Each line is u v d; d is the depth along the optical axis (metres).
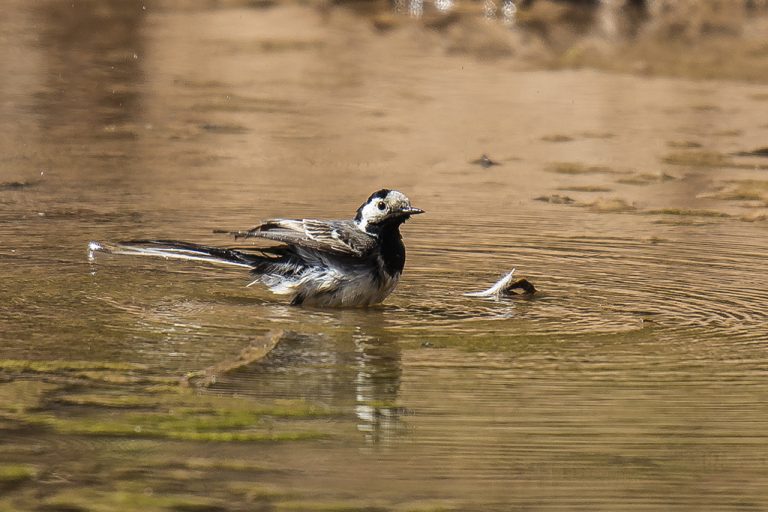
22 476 8.20
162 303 12.56
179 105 26.66
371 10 42.12
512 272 13.25
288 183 19.48
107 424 9.09
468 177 20.45
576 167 21.45
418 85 29.81
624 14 40.78
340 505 7.81
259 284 13.52
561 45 36.25
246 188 18.95
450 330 11.84
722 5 41.75
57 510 7.70
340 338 11.48
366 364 10.65
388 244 12.76
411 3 42.75
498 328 11.88
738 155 22.69
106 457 8.51
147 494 7.95
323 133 24.09
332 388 10.01
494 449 8.74
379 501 7.88
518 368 10.57
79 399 9.59
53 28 36.72
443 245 15.59
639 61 33.72
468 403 9.67
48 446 8.67
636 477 8.30
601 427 9.18
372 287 12.62
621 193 19.38
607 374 10.45
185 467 8.38
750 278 14.10
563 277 14.06
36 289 12.85
